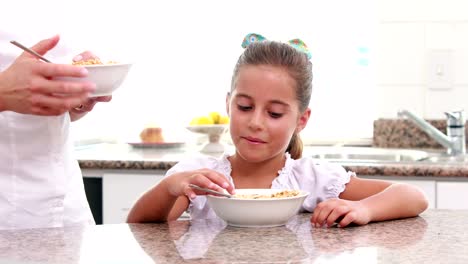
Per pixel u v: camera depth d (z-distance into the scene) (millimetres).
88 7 3117
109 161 2482
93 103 1476
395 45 2936
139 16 3217
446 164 2316
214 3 3174
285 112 1476
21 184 1489
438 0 2879
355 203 1229
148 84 3256
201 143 3227
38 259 935
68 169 1572
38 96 1106
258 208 1155
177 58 3229
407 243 1025
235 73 1544
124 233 1117
